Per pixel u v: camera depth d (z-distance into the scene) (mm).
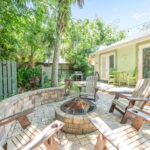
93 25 14484
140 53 5938
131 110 1715
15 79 3920
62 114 2348
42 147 1333
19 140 1454
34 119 2822
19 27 3785
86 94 3779
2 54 4504
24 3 3152
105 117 2857
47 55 8406
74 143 1952
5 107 2113
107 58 8773
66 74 10594
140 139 1428
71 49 10906
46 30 6094
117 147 1035
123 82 6797
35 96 3656
